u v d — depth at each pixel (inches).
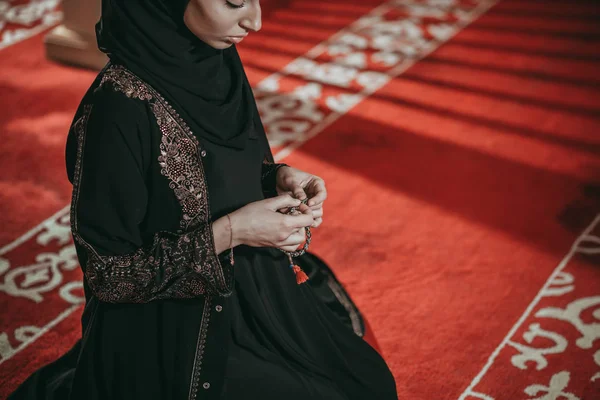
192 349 62.7
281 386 67.2
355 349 77.4
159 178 59.9
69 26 200.1
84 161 57.2
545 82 188.4
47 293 113.9
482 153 155.4
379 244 124.9
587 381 94.3
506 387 93.7
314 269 85.6
